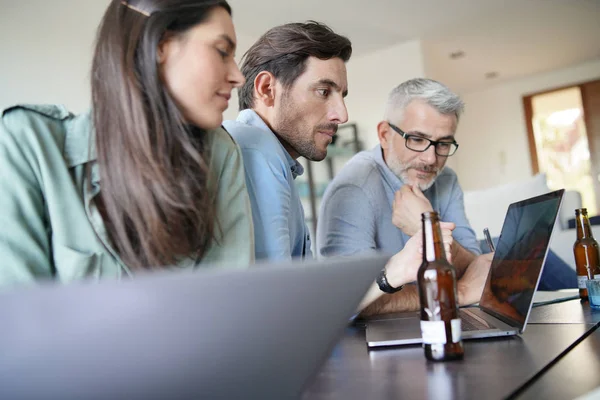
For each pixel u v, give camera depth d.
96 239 0.76
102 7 3.75
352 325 1.09
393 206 1.69
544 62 6.73
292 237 1.32
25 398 0.34
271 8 4.52
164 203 0.75
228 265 0.91
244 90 1.46
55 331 0.31
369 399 0.51
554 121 7.28
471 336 0.79
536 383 0.53
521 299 0.83
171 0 0.78
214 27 0.81
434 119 1.76
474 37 5.63
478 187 7.81
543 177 3.47
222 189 0.95
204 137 0.93
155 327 0.34
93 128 0.78
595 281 1.09
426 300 0.66
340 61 1.41
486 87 7.68
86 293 0.31
